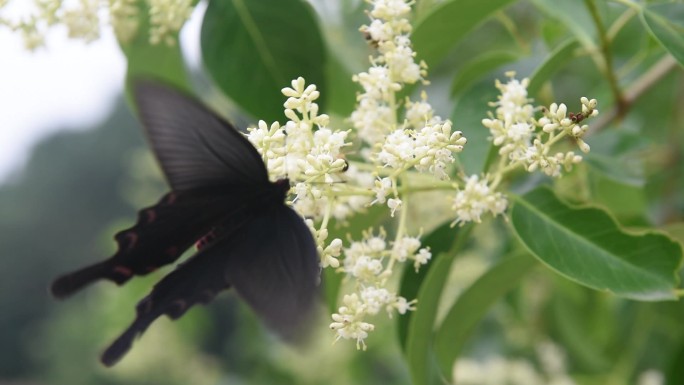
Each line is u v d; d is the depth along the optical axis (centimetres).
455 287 130
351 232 93
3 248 1039
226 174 82
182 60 103
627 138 98
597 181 105
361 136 88
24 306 1027
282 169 84
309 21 99
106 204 1092
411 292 93
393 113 88
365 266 86
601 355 125
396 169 85
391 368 180
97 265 82
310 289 77
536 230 89
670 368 103
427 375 92
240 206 82
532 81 94
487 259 124
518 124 86
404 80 88
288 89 85
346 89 105
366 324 84
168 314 81
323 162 84
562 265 88
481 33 141
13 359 977
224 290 81
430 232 92
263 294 79
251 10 99
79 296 608
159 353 233
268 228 81
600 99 104
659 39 89
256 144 84
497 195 86
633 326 121
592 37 98
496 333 147
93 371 557
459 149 84
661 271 87
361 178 90
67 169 1084
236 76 100
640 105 125
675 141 120
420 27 95
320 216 88
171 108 81
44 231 1062
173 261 82
